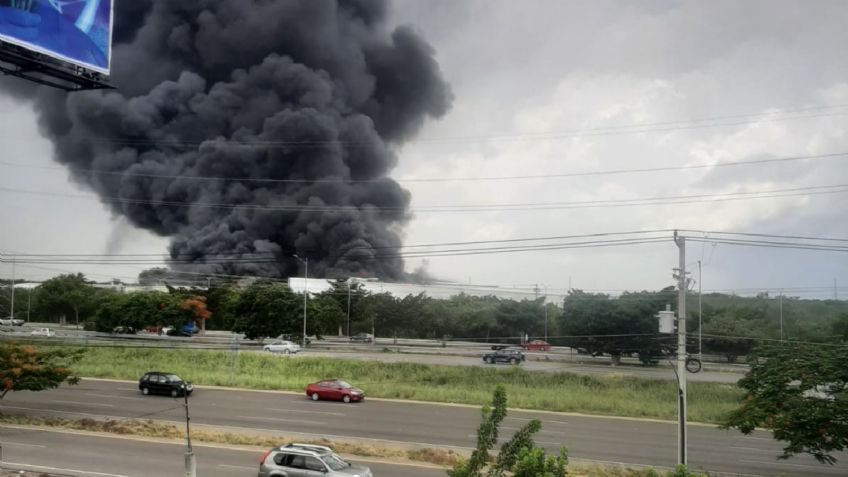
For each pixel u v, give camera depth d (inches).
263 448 1151.0
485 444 421.1
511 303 3454.7
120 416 1448.1
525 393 1911.9
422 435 1346.0
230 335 3152.1
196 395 1770.4
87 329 3316.9
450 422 1492.4
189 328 3129.9
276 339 2928.2
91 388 1839.3
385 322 3412.9
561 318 2847.0
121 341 2640.3
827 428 916.6
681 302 1040.8
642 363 2669.8
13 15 633.6
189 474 802.8
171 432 1251.2
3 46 631.8
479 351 2842.0
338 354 2546.8
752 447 1337.4
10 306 3941.9
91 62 702.5
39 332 3063.5
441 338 3440.0
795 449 937.5
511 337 3398.1
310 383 1899.6
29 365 1386.6
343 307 3326.8
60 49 673.6
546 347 3184.1
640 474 1050.7
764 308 3319.4
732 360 2758.4
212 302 3334.2
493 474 408.5
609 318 2682.1
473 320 3412.9
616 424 1551.4
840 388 967.0
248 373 2191.2
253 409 1584.6
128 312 3073.3
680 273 1055.0
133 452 1083.3
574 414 1669.5
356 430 1376.7
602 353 2768.2
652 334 2640.3
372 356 2514.8
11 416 1385.3
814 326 2819.9
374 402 1742.1
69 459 1017.5
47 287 3836.1
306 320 2913.4
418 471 1010.7
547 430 1457.9
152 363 2276.1
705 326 2790.4
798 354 1058.1
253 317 2901.1
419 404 1728.6
